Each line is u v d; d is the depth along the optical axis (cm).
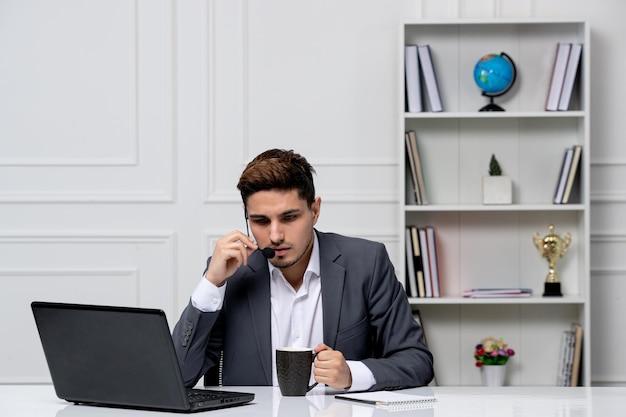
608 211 475
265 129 476
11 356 477
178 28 476
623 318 476
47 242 477
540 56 470
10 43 477
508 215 473
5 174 477
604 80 476
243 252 237
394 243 475
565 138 471
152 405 200
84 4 476
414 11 475
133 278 476
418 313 466
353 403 208
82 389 208
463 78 471
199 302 236
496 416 191
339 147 475
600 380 475
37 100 478
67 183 478
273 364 250
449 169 473
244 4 475
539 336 473
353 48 475
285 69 476
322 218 475
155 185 478
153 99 477
